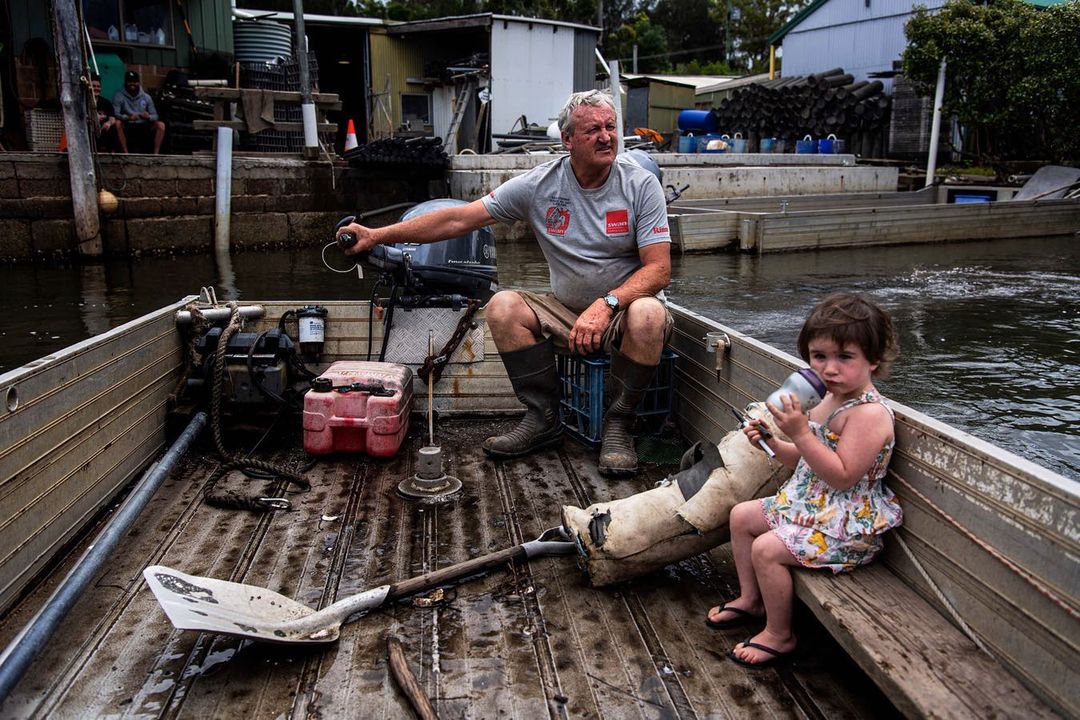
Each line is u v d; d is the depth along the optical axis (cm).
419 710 188
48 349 616
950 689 159
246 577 252
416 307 391
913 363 561
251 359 355
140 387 328
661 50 4778
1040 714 152
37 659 209
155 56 1418
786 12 4866
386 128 1992
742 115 2266
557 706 194
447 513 299
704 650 217
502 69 1877
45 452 250
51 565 255
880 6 2231
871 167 1838
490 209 352
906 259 1091
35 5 1193
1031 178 1609
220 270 1016
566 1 3538
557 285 358
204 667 208
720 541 241
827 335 196
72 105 1027
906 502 200
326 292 849
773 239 1138
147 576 216
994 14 1712
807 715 191
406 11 3412
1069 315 716
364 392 343
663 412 380
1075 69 1594
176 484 322
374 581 252
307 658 213
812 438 193
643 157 536
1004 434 434
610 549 239
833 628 186
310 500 310
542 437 356
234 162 1216
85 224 1059
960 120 1814
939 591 186
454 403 403
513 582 252
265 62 1588
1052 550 153
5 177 1014
